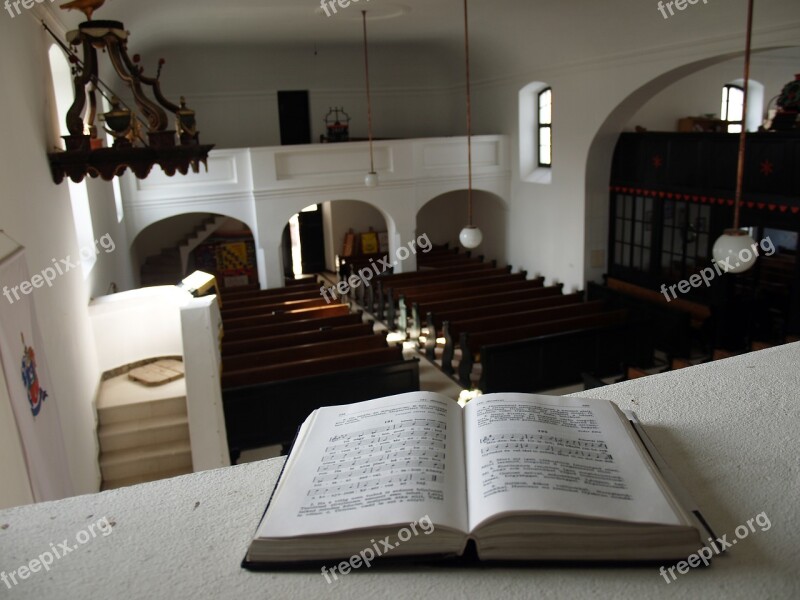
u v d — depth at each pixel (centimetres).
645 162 1297
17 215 523
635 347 1090
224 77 1639
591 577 126
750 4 536
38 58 659
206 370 794
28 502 454
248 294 1342
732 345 1148
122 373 930
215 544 141
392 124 1822
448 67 1756
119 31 668
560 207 1453
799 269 1040
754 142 1073
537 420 161
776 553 130
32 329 473
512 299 1305
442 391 1051
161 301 933
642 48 1125
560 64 1350
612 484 138
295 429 915
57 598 127
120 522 150
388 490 138
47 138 671
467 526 130
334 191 1509
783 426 177
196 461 793
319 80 1716
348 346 1008
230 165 1431
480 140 1597
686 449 167
